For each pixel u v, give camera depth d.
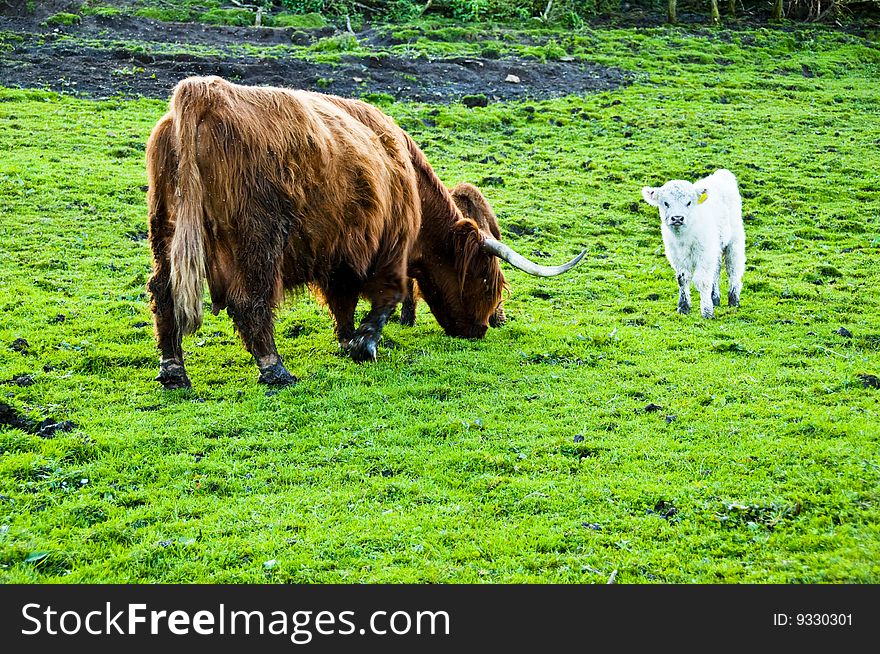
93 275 11.85
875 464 6.56
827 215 16.78
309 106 8.41
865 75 29.58
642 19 35.44
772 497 6.12
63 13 27.05
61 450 6.77
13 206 13.95
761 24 35.75
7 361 8.73
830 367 9.23
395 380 8.71
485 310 10.35
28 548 5.40
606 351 9.90
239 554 5.51
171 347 8.34
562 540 5.67
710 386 8.65
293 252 8.31
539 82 26.12
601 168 19.14
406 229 9.48
